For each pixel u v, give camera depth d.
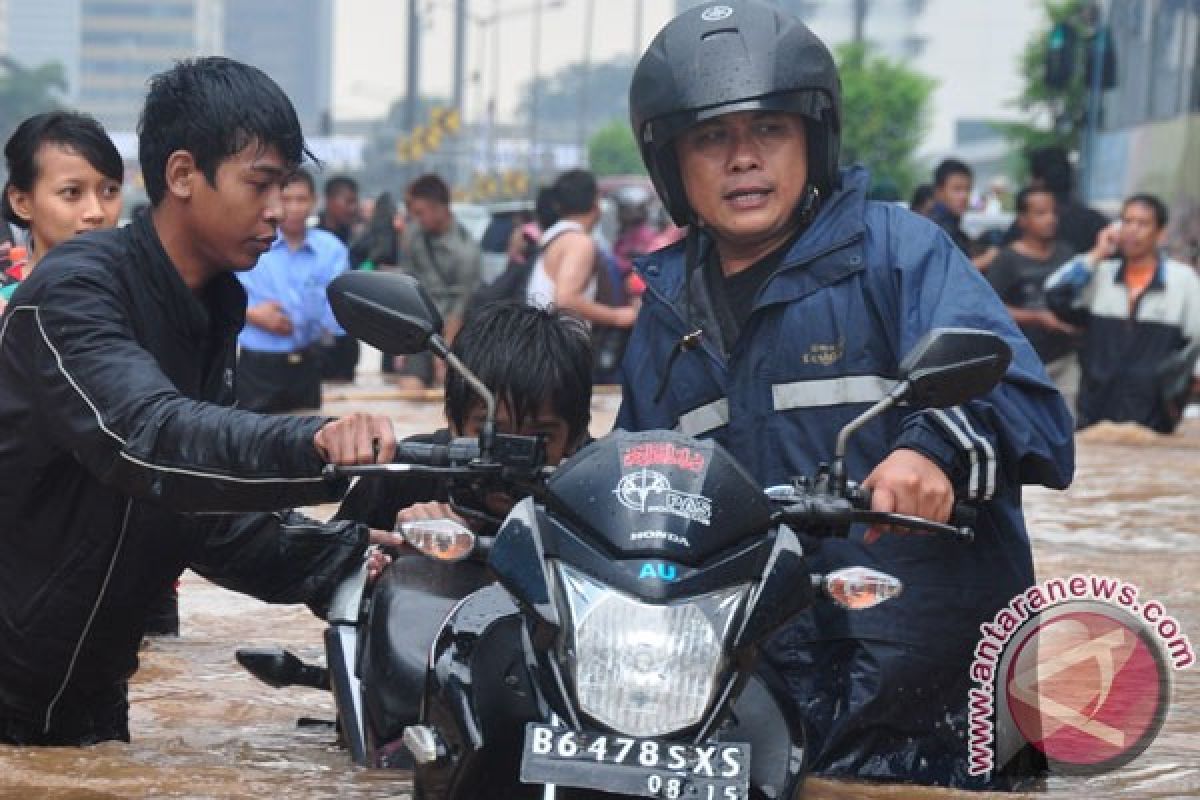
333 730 6.44
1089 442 16.05
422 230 21.33
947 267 5.51
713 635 4.04
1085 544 10.62
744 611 4.10
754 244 5.69
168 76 5.23
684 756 3.99
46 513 5.36
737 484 4.25
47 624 5.43
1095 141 24.33
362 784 5.30
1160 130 21.64
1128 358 16.38
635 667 3.99
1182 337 16.34
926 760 5.48
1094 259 16.52
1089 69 24.45
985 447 5.06
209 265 5.36
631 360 5.94
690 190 5.66
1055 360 17.03
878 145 76.69
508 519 4.26
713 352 5.72
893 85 77.06
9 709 5.57
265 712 6.81
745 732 4.39
